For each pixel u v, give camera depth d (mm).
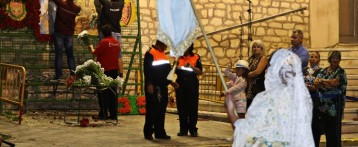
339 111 9680
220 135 11484
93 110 14750
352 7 18531
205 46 16781
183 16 6352
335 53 9680
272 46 17594
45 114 13789
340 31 18375
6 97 12789
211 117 14016
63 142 10172
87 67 12445
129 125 12617
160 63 10516
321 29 18109
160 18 6336
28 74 14242
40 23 14219
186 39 6359
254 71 10023
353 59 15766
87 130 11695
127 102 14477
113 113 13055
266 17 17453
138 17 15250
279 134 4621
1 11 13812
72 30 13734
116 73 13078
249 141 4664
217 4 16938
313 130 9828
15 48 14211
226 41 17016
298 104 4617
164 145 10125
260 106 4688
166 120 13672
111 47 12961
